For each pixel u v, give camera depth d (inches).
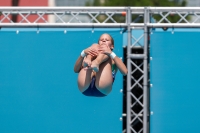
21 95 1483.8
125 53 1509.6
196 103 1455.5
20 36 1498.5
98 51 993.5
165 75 1464.1
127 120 1432.1
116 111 1460.4
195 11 1453.0
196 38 1467.8
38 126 1476.4
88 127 1465.3
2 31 1497.3
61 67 1487.5
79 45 1483.8
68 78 1483.8
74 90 1480.1
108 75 993.5
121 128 1455.5
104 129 1460.4
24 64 1492.4
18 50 1496.1
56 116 1475.1
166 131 1451.8
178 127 1450.5
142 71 1434.5
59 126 1472.7
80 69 1046.4
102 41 1018.7
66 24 1483.8
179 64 1465.3
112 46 1029.2
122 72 1011.3
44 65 1489.9
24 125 1476.4
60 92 1481.3
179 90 1460.4
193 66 1462.8
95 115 1465.3
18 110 1482.5
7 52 1497.3
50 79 1485.0
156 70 1464.1
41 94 1482.5
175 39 1467.8
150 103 1457.9
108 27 1473.9
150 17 1508.4
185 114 1454.2
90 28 1482.5
